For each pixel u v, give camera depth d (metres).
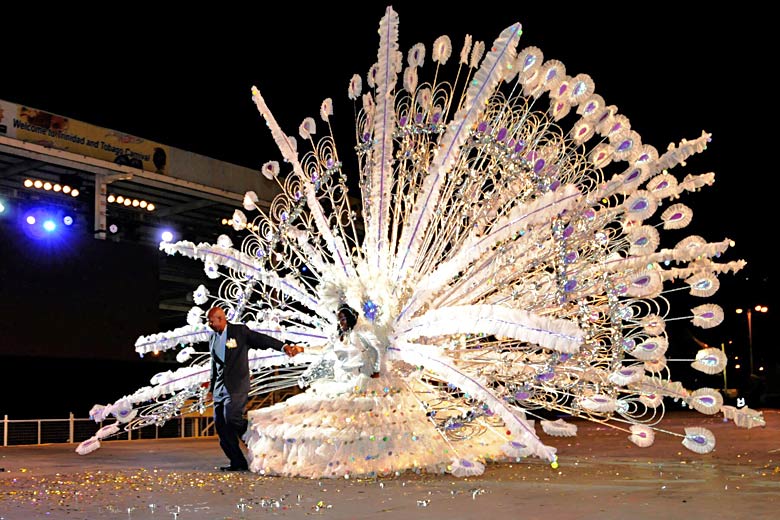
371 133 8.40
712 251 7.13
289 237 8.56
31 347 18.52
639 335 7.46
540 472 6.91
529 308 7.55
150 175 20.30
